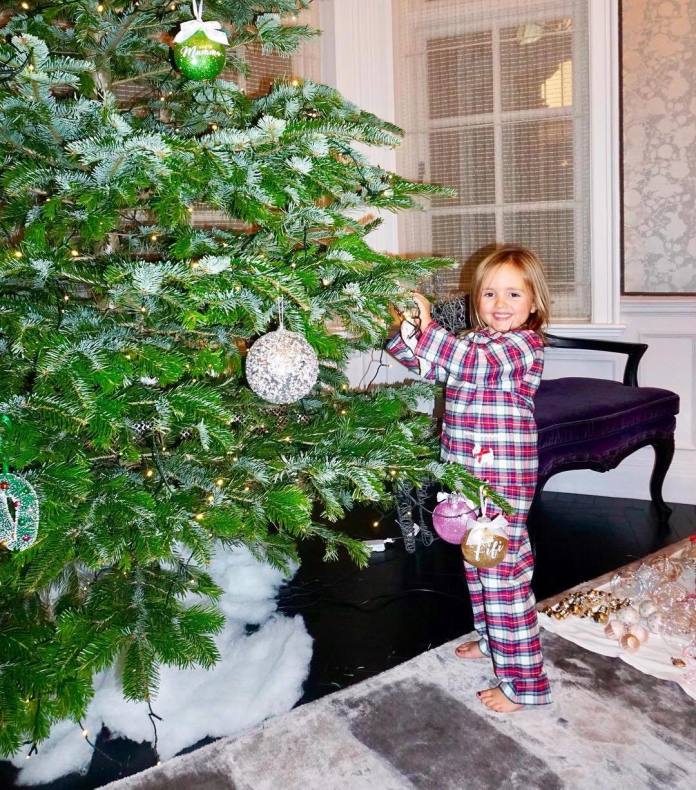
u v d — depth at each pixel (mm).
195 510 1236
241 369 1460
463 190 3246
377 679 1845
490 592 1658
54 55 1290
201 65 1211
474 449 1635
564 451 2559
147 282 1050
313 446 1501
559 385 2900
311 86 1389
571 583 2420
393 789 1479
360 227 1306
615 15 2887
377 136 1267
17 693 1106
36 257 1144
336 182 1175
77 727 1667
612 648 1961
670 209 3270
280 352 1186
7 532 1077
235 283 1096
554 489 3361
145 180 1043
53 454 1189
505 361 1621
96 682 1785
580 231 3119
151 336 1354
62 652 1149
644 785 1473
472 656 1936
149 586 1311
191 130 1540
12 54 1075
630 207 3346
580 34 2988
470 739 1619
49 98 1086
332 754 1579
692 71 3135
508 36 3088
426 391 1874
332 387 1917
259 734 1643
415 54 3236
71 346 1084
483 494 1458
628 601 2164
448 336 1628
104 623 1197
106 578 1334
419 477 1479
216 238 1550
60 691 1115
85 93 1274
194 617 1230
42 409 1092
